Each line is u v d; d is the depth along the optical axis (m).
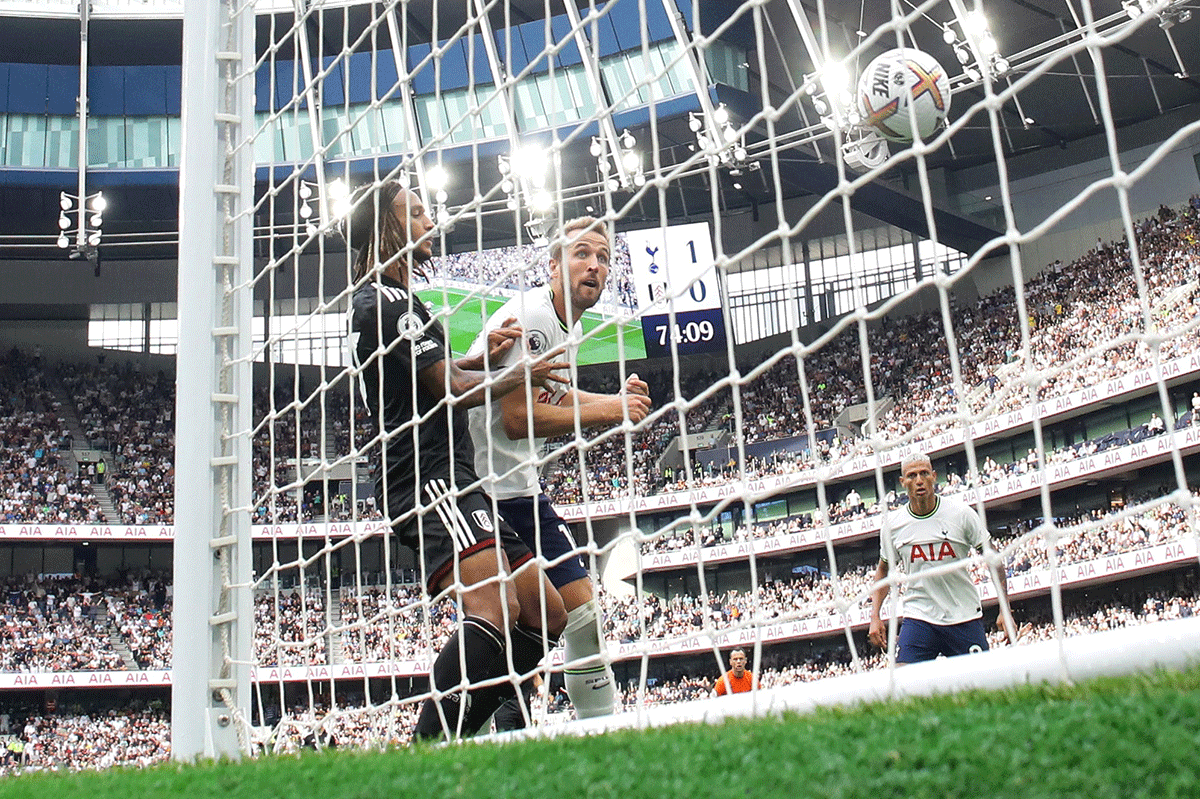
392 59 28.77
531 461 3.42
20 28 30.33
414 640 24.30
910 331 34.03
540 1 28.30
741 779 1.85
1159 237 29.42
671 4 26.62
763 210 36.19
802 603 27.45
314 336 34.44
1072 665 2.28
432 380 3.70
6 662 27.80
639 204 32.62
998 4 27.66
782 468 30.83
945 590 6.20
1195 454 24.55
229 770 2.62
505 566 3.63
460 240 32.31
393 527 3.85
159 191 31.03
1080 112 31.89
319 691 22.92
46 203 31.69
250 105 4.27
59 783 2.81
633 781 1.93
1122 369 25.69
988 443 29.19
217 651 3.76
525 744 2.45
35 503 31.08
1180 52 29.09
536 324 4.13
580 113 28.41
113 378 36.34
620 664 27.84
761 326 36.19
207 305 4.00
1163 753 1.64
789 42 28.80
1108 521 2.11
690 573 30.97
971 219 33.12
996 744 1.80
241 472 3.90
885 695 2.46
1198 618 2.31
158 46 31.31
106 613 30.56
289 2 27.38
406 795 2.09
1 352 35.88
